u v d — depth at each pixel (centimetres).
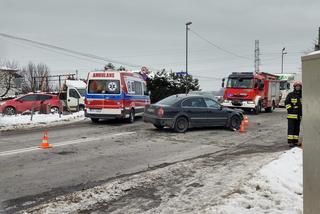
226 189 729
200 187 764
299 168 897
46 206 652
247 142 1449
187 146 1335
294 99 1309
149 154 1172
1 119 2089
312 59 371
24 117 2219
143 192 739
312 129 371
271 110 3153
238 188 713
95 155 1130
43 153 1143
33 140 1412
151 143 1383
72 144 1324
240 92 2811
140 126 1927
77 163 1015
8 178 848
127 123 2088
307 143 379
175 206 639
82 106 3108
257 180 755
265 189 700
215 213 564
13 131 1714
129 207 647
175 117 1670
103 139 1454
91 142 1377
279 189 702
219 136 1599
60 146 1277
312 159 371
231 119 1809
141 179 841
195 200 670
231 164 998
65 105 3106
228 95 2853
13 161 1021
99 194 725
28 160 1038
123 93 2041
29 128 1841
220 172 899
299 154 1063
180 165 994
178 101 1705
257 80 2827
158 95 4056
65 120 2209
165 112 1655
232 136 1606
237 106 2816
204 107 1748
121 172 929
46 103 2614
